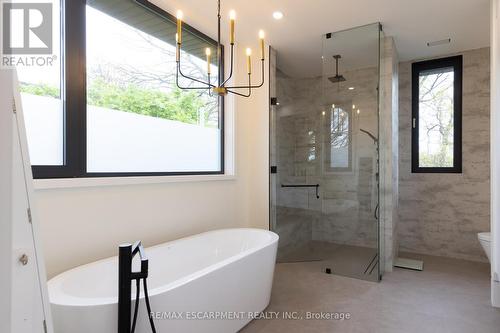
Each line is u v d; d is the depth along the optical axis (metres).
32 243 0.82
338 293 2.55
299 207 4.07
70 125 1.87
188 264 2.35
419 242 3.75
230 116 3.28
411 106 3.80
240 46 3.39
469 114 3.46
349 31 2.97
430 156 3.73
